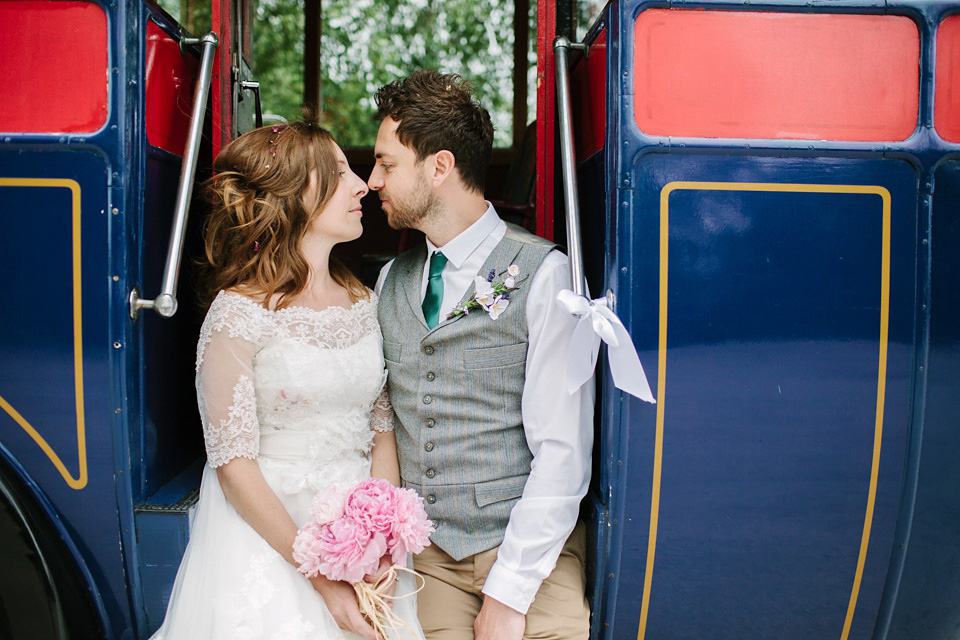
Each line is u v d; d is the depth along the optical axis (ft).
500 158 10.97
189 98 5.89
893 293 5.07
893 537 5.28
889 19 4.93
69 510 5.09
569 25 6.28
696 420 5.07
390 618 4.56
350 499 4.56
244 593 4.58
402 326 5.31
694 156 4.92
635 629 5.37
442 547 5.19
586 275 5.81
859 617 5.42
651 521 5.16
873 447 5.16
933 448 5.21
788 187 4.97
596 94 5.38
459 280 5.29
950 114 5.00
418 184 5.23
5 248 4.91
